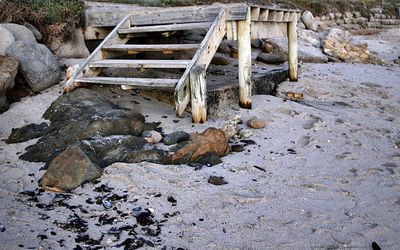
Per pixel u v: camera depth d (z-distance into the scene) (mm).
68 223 3346
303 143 5324
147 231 3285
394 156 4984
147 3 9289
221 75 8062
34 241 3057
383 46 15547
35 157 4531
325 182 4230
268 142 5297
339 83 9023
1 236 3066
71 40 7566
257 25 7035
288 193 3973
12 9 7133
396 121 6566
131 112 5305
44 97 6145
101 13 7504
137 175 4148
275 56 9875
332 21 18578
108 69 6859
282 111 6473
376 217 3562
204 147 4680
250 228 3365
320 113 6547
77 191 3871
